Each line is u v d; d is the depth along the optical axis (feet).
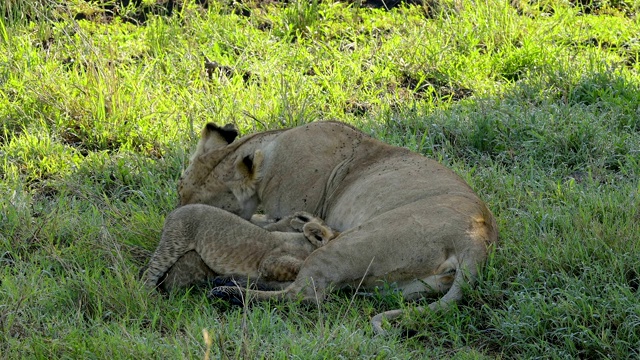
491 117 46.57
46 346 28.02
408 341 29.91
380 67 53.93
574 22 60.08
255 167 36.73
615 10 63.67
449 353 29.81
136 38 56.08
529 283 32.42
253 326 29.22
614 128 45.85
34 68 50.08
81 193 38.86
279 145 37.17
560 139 44.19
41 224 36.50
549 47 55.77
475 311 31.24
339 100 49.90
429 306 30.78
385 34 58.59
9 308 30.17
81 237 36.27
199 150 38.04
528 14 61.93
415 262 31.58
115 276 33.50
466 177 40.68
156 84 49.96
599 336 29.91
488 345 30.48
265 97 48.83
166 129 46.32
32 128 45.68
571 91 49.98
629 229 34.94
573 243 34.22
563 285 32.37
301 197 36.47
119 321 30.25
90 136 45.68
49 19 56.24
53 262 34.37
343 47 56.44
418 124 46.80
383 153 36.63
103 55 52.60
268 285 32.96
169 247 32.81
